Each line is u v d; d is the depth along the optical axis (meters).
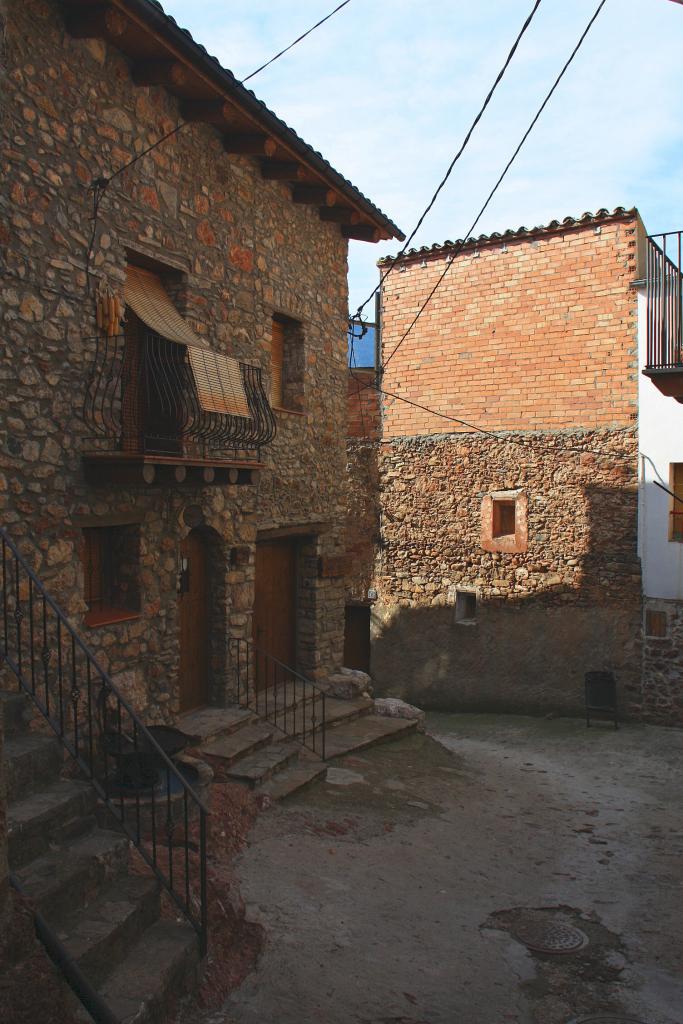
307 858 6.12
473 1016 4.42
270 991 4.43
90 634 6.54
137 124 7.00
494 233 13.12
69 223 6.30
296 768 7.93
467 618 13.80
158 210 7.30
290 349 9.99
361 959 4.86
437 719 13.17
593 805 8.70
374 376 14.60
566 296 12.68
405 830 7.09
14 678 5.70
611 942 5.45
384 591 14.30
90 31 6.21
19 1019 2.88
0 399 5.73
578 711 12.62
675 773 10.02
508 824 7.72
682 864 7.00
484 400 13.38
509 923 5.63
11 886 3.51
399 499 14.16
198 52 6.67
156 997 3.81
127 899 4.33
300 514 9.97
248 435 7.91
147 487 7.20
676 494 11.93
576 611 12.66
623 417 12.29
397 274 14.19
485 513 13.36
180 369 7.12
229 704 8.55
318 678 10.54
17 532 5.88
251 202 8.77
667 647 11.98
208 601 8.55
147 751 5.39
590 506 12.52
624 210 12.09
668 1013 4.61
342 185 9.42
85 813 4.86
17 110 5.82
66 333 6.30
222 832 5.95
